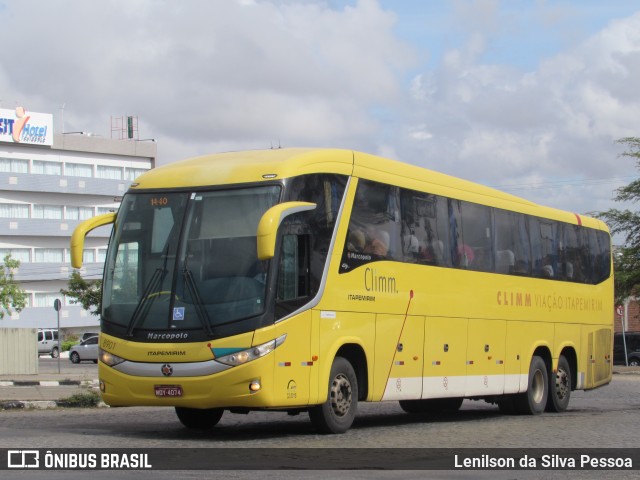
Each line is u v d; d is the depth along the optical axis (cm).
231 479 991
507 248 2053
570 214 2397
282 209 1318
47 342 8350
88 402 2220
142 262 1387
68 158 10412
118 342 1366
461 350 1844
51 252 10256
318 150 1474
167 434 1491
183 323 1332
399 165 1684
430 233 1755
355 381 1520
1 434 1455
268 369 1316
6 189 9869
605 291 2547
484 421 1894
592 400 2825
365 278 1536
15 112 9906
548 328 2220
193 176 1412
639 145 5631
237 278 1334
